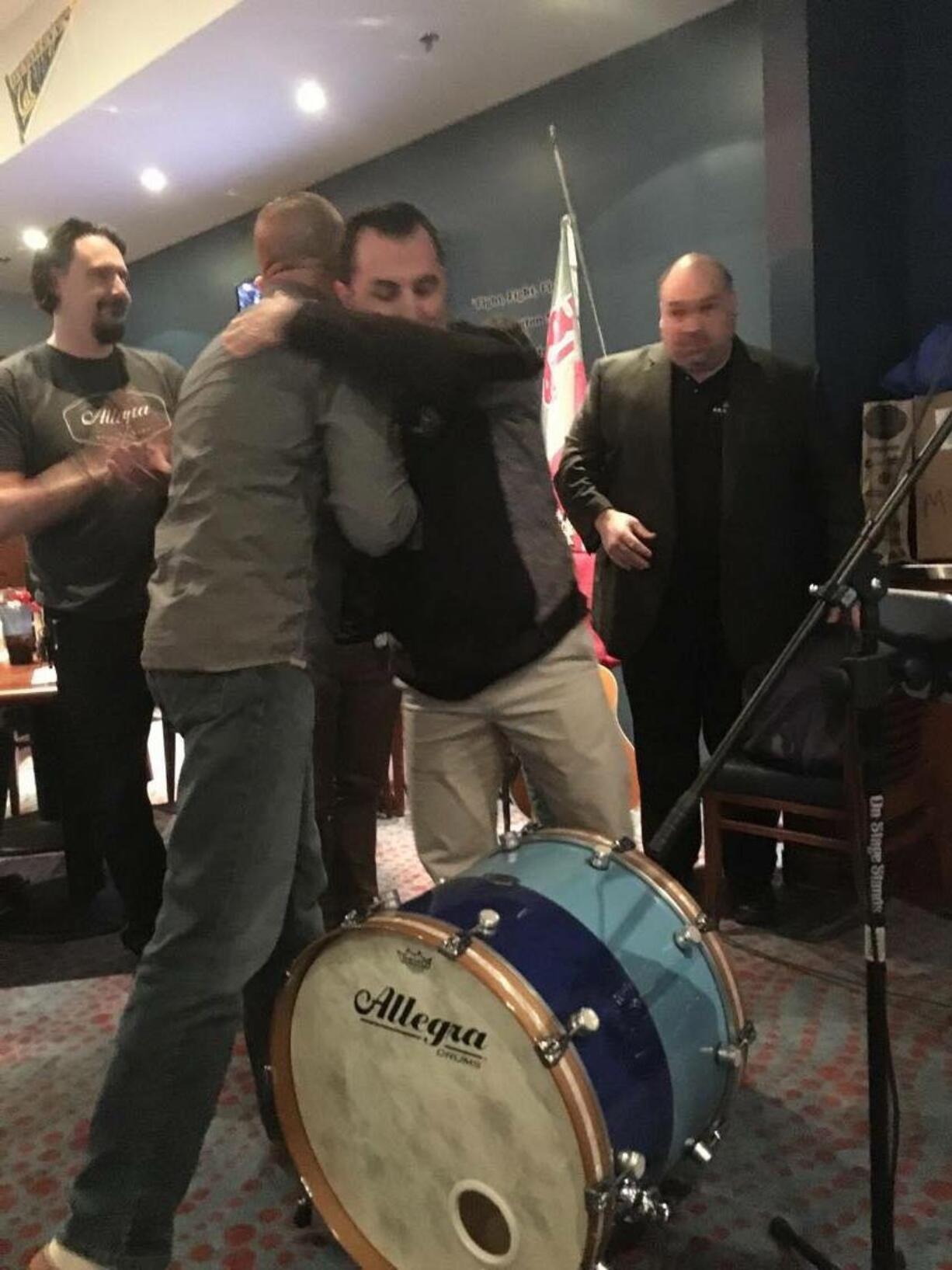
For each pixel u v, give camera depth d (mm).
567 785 1784
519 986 1271
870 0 2977
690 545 2553
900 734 2617
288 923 1667
